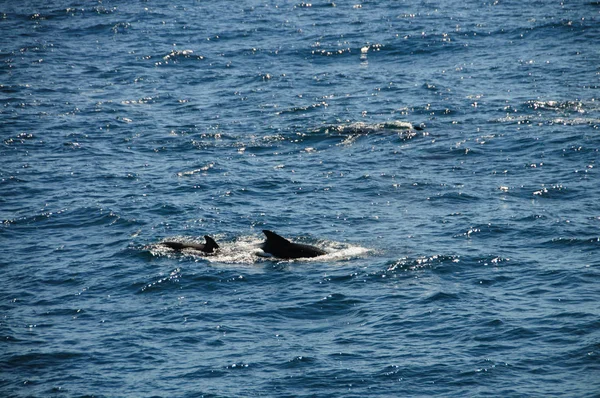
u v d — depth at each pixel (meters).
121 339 89.31
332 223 122.50
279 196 134.75
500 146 156.50
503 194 132.62
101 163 153.38
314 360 83.62
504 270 103.69
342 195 134.88
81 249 114.75
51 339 89.75
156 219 124.94
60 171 148.62
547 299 94.94
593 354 82.12
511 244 112.25
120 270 107.06
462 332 87.88
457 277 102.12
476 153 153.50
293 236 117.44
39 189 139.50
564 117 171.88
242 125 177.25
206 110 190.12
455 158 151.62
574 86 195.75
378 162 151.00
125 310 96.44
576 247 110.00
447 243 113.19
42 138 168.75
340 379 79.94
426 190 135.88
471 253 109.06
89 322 93.75
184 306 96.88
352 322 91.81
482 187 136.25
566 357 82.06
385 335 88.25
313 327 91.06
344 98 196.25
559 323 88.69
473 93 194.88
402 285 100.31
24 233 121.38
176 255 110.94
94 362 84.69
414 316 92.12
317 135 168.12
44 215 127.56
